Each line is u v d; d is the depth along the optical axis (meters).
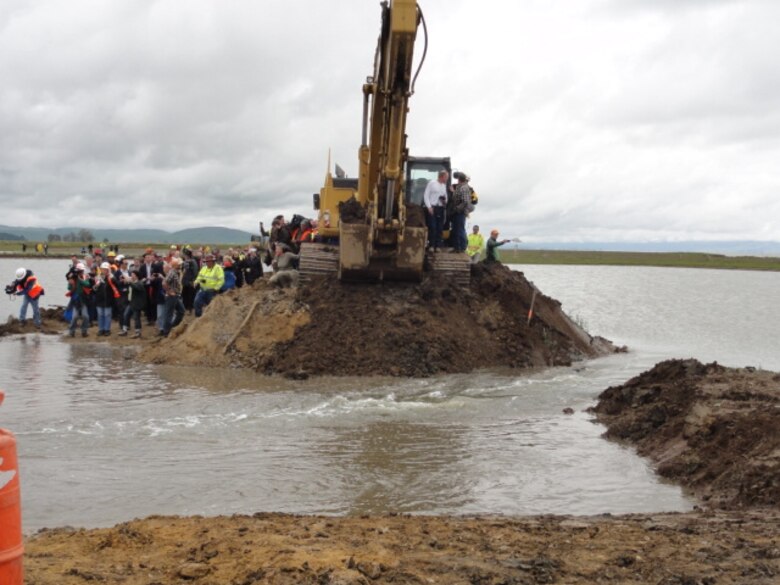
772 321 34.62
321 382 16.58
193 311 23.80
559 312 23.30
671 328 31.22
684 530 6.85
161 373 17.58
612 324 33.00
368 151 20.44
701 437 10.31
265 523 7.09
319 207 25.17
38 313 26.48
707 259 153.62
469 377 17.56
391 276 20.11
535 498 8.95
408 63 16.88
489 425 12.55
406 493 9.07
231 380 16.69
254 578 5.29
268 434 11.76
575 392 15.55
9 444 4.20
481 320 20.41
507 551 6.08
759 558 5.89
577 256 159.38
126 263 28.64
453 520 7.49
